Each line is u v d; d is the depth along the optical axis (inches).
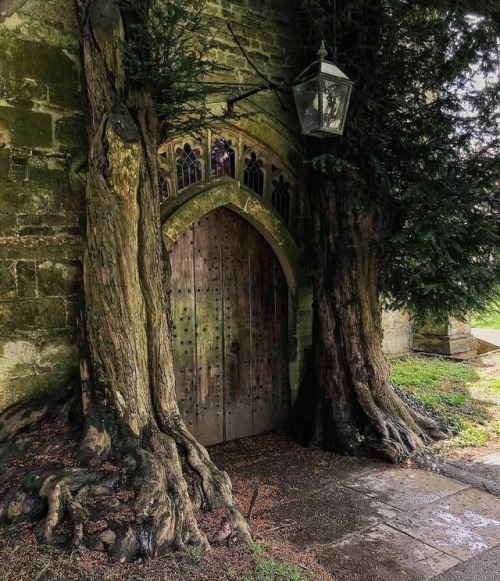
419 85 181.3
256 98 183.2
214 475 124.4
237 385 195.0
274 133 189.2
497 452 176.4
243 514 132.8
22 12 134.9
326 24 179.9
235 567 102.3
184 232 178.4
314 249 193.3
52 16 139.6
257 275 198.8
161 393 133.5
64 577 92.7
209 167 174.4
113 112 124.9
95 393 127.7
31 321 138.8
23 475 114.6
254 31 181.5
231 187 178.5
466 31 169.3
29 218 137.7
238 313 194.1
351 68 176.6
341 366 187.2
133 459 116.6
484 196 173.8
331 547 118.4
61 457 119.5
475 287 178.5
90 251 128.8
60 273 143.1
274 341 205.3
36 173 138.4
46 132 139.6
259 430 202.2
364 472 163.2
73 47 143.4
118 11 126.0
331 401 187.3
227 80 173.6
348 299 186.4
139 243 130.1
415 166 177.0
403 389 237.9
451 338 317.4
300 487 152.0
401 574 108.0
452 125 175.8
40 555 97.1
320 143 185.9
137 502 106.5
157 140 136.9
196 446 130.6
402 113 179.6
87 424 124.0
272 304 203.9
